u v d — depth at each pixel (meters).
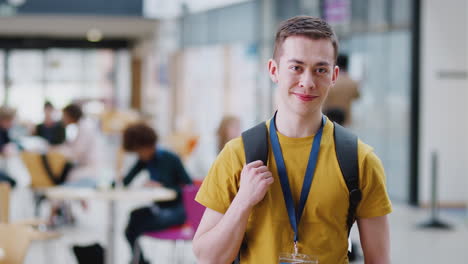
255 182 1.62
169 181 5.39
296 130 1.71
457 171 8.85
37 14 16.22
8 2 16.05
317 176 1.69
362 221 1.74
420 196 8.82
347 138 1.72
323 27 1.66
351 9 9.20
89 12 16.27
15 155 8.67
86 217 8.29
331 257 1.69
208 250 1.67
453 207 8.86
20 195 9.92
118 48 21.11
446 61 8.80
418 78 8.80
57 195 4.96
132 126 5.39
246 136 1.74
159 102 17.70
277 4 10.92
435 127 8.82
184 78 15.97
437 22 8.77
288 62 1.65
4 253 3.06
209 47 14.36
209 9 14.13
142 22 17.28
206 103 14.77
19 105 21.47
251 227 1.72
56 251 6.32
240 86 12.88
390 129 9.04
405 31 8.87
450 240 6.73
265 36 11.45
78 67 21.81
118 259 6.00
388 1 8.96
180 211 5.33
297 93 1.65
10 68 21.39
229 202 1.74
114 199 4.85
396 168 9.03
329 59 1.65
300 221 1.69
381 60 9.04
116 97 21.94
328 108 6.18
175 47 16.28
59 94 21.73
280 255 1.66
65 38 20.66
